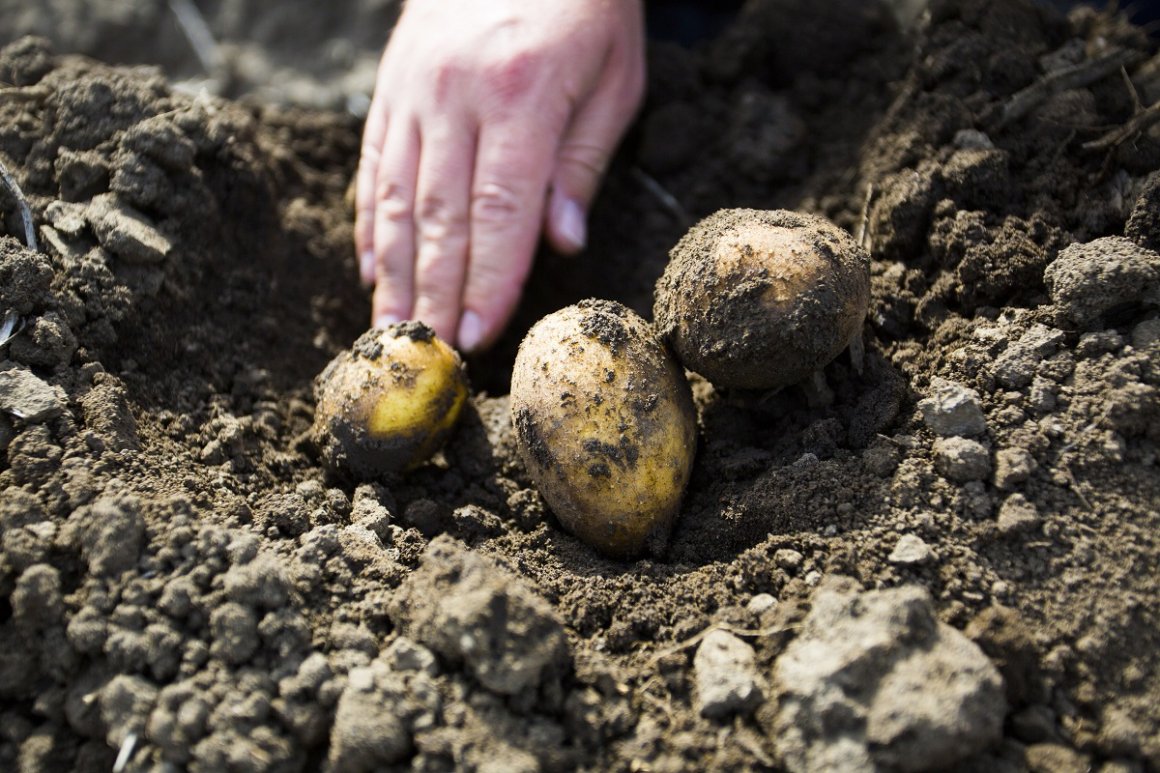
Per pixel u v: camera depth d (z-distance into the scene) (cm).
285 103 100
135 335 79
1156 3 95
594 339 73
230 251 84
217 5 111
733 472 76
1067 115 80
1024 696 70
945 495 73
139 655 70
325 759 69
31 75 86
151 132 81
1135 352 73
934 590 71
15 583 71
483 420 80
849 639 69
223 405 80
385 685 69
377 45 109
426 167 83
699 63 95
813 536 72
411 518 76
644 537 74
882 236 81
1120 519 72
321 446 78
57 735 70
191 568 72
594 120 87
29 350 76
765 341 72
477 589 70
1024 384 74
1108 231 77
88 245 79
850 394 76
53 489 73
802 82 92
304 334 86
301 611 71
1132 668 70
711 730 69
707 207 90
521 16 83
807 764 68
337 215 91
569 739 69
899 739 67
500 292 83
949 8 84
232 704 69
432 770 68
